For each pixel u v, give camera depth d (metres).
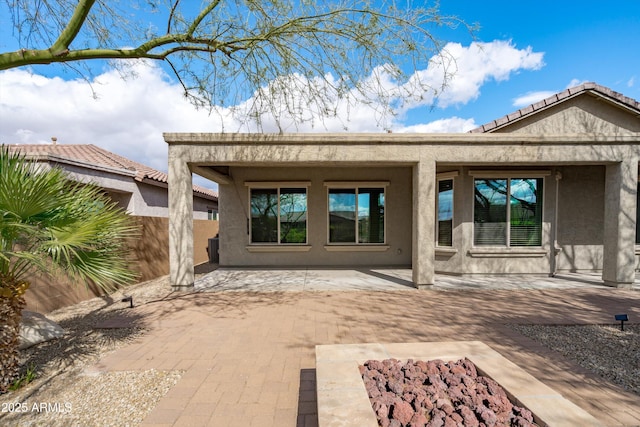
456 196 8.96
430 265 7.54
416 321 5.36
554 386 3.33
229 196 10.73
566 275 9.17
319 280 8.68
